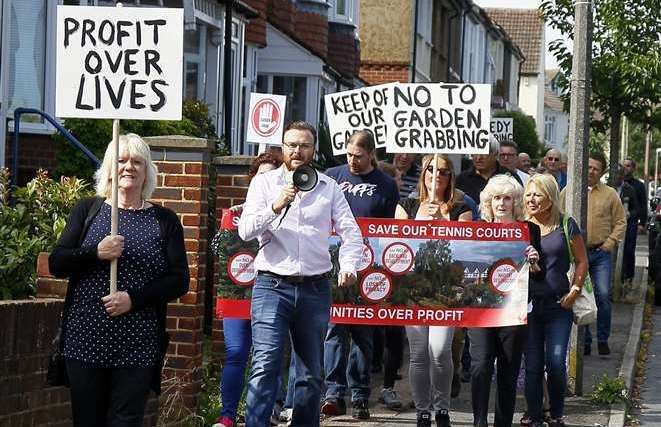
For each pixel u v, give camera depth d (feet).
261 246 26.81
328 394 34.37
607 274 47.80
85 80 24.03
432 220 32.78
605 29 65.00
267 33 83.66
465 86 35.24
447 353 31.71
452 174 33.63
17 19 49.01
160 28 23.98
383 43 117.70
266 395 26.37
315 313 26.78
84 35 24.03
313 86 84.69
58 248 22.16
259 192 26.99
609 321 48.01
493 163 41.22
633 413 38.73
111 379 22.22
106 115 24.00
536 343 32.48
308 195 26.89
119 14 23.99
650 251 86.53
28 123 49.49
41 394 24.98
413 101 35.55
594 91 65.36
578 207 38.96
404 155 46.62
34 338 24.63
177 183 31.37
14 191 32.45
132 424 22.06
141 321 22.15
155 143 31.35
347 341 34.17
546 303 32.27
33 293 29.01
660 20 63.93
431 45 130.11
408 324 32.50
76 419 22.31
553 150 54.54
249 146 78.54
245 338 30.58
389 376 35.99
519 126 153.58
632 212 69.31
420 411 32.01
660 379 45.39
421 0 123.85
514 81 220.23
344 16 98.37
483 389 30.94
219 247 31.01
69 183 30.76
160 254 22.31
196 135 53.31
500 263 32.07
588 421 35.50
